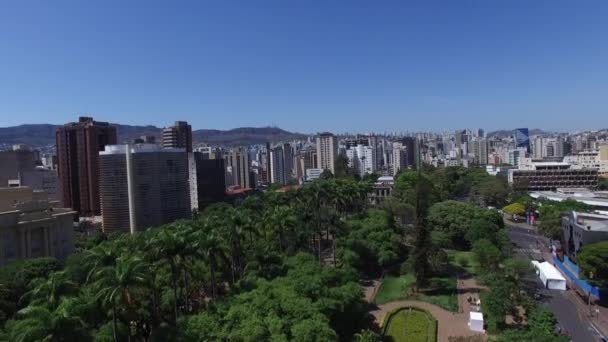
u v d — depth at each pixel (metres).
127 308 63.66
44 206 137.88
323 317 70.62
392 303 105.06
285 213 120.31
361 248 125.38
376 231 135.25
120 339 64.88
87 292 69.75
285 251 126.19
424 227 116.38
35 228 130.50
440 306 101.81
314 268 92.75
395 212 163.12
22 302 87.31
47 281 62.41
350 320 83.38
